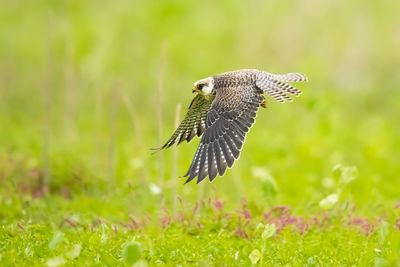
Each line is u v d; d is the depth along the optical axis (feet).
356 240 39.65
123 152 60.49
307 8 82.02
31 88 78.43
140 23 91.25
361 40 80.89
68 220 41.78
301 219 42.47
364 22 81.35
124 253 33.78
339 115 69.62
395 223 42.24
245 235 39.99
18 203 47.83
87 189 51.08
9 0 98.27
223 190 51.24
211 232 41.01
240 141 33.24
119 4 95.45
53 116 71.31
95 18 92.43
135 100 75.87
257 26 82.17
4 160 54.44
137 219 43.21
